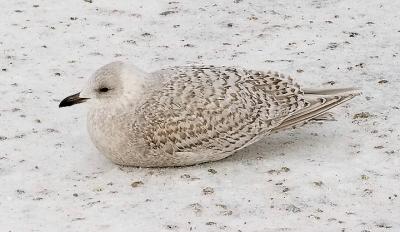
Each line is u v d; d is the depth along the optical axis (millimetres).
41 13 15547
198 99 10414
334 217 9102
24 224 9062
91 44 14422
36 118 11867
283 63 13633
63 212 9320
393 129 11258
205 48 14273
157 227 8906
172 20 15359
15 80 13031
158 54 14062
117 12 15680
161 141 10305
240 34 14812
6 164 10555
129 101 10414
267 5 16016
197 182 10016
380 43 14297
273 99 10773
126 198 9641
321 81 12930
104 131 10406
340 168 10211
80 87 12883
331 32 14789
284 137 11328
